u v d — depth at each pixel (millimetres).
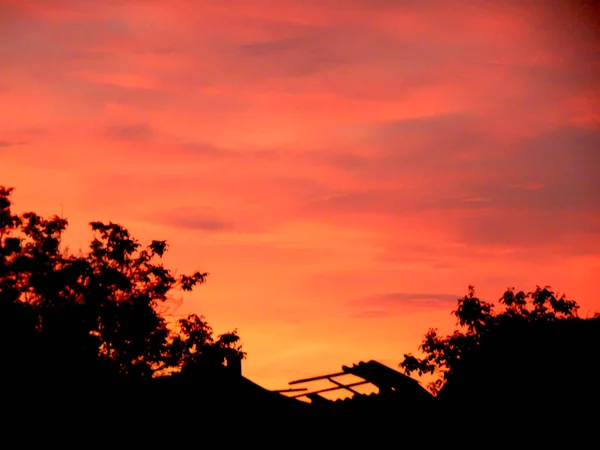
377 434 27328
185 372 36406
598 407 22828
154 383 35062
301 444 30641
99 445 31125
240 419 33438
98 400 32156
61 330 33031
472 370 26719
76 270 34000
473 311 34812
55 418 30703
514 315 34250
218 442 32719
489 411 25109
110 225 37406
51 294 33594
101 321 34750
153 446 32062
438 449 25703
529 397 24422
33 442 29922
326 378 28562
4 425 29719
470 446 24984
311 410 31859
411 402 26969
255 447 32406
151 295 37875
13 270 33531
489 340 27938
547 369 24594
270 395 34500
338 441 28828
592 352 24188
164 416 33125
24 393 30594
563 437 23016
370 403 28094
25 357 31109
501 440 24328
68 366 31984
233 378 35406
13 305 32062
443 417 26203
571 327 26219
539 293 34500
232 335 37125
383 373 27375
